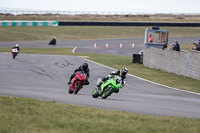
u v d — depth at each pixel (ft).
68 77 257.14
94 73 285.64
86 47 613.93
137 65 373.40
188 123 82.69
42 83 219.20
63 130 67.21
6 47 568.00
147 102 140.05
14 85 201.87
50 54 444.55
